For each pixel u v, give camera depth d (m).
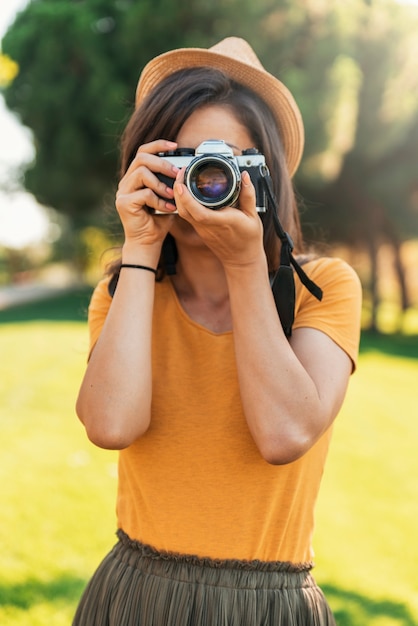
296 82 12.56
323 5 12.97
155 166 1.31
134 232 1.34
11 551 3.41
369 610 3.04
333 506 4.40
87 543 3.54
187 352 1.35
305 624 1.31
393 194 15.63
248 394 1.23
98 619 1.34
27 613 2.86
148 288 1.33
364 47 14.21
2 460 4.92
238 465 1.30
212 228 1.21
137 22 13.39
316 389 1.26
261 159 1.33
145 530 1.34
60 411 6.50
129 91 14.12
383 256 25.56
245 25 12.93
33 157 16.44
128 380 1.27
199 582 1.28
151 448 1.33
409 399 8.46
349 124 13.42
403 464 5.47
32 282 41.19
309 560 1.39
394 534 3.95
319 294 1.36
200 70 1.42
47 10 14.44
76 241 37.06
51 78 14.70
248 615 1.26
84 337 12.05
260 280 1.26
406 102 14.50
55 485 4.40
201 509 1.30
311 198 16.31
